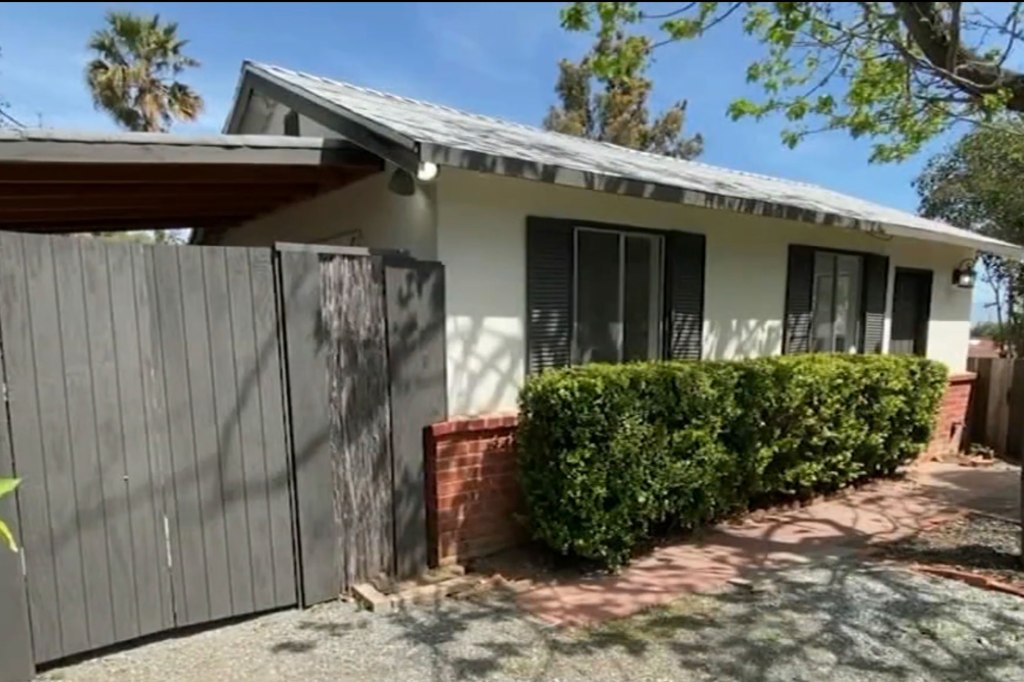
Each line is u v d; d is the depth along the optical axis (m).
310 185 5.88
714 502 5.61
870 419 7.24
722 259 7.01
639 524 5.03
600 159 6.23
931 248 9.84
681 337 6.58
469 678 3.34
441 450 4.82
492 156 4.38
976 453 9.88
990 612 4.05
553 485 4.66
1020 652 3.56
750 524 5.99
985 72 4.68
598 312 5.98
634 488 4.82
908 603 4.20
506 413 5.22
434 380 4.81
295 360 4.15
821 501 6.86
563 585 4.55
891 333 9.29
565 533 4.64
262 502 4.07
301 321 4.17
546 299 5.52
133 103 16.92
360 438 4.46
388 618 4.06
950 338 10.34
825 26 5.64
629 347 6.26
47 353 3.41
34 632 3.41
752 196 6.15
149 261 3.68
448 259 4.95
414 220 5.10
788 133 7.52
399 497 4.64
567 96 25.02
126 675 3.42
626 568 4.86
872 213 8.57
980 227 9.54
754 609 4.13
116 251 3.58
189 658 3.59
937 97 5.71
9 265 3.30
